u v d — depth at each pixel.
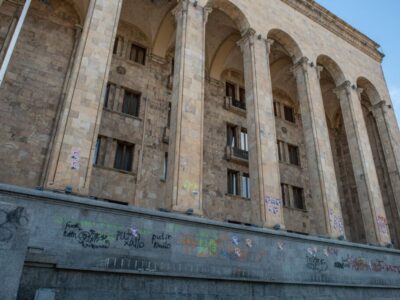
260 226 17.83
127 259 12.41
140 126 24.02
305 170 33.12
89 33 16.19
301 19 28.23
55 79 22.00
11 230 7.77
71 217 11.84
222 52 29.73
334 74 30.14
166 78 26.95
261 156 19.45
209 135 27.45
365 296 19.94
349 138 27.84
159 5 25.69
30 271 10.35
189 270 13.71
